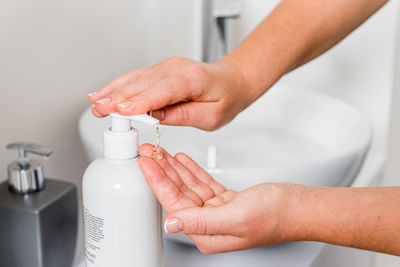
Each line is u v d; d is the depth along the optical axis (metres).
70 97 1.12
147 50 1.29
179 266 0.94
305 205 0.81
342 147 1.11
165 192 0.76
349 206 0.81
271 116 1.27
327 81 1.50
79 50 1.12
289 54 0.99
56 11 1.07
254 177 0.89
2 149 1.01
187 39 1.44
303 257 0.97
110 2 1.17
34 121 1.06
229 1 1.28
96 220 0.76
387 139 1.48
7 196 0.87
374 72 1.44
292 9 1.01
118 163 0.76
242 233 0.79
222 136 1.21
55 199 0.87
